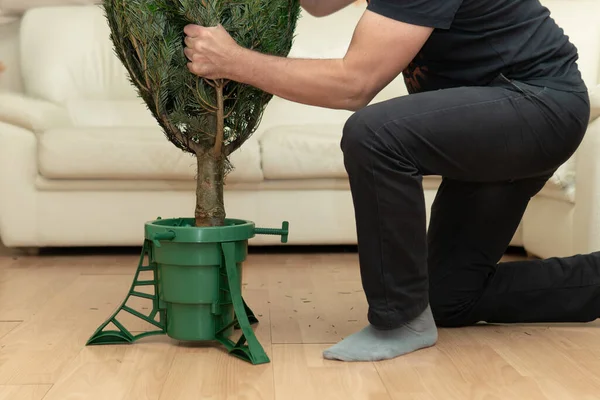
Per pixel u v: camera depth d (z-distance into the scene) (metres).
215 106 1.49
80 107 3.15
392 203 1.44
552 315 1.77
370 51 1.46
